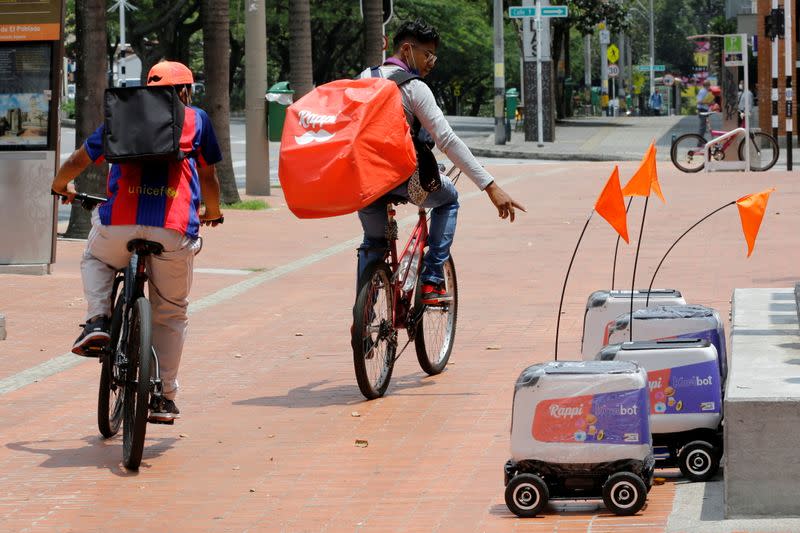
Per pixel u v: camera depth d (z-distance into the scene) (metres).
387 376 12.68
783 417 7.88
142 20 81.25
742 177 37.16
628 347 9.35
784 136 51.66
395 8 86.50
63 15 20.98
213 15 32.81
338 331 16.38
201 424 11.81
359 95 11.73
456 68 109.88
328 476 9.89
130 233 10.26
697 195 32.25
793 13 51.19
